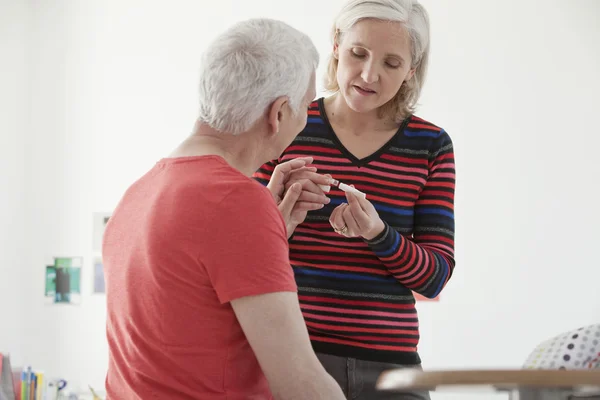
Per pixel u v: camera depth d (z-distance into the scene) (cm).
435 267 160
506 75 373
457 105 377
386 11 155
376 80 157
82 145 432
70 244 429
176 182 122
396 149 169
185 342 119
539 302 360
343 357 160
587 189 361
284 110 130
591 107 364
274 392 115
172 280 118
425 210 170
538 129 368
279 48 126
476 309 365
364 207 152
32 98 441
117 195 425
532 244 363
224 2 418
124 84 429
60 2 442
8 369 342
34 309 429
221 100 125
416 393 163
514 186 368
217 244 116
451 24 380
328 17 401
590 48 367
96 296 422
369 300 161
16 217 436
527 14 373
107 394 131
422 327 368
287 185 155
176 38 424
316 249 163
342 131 170
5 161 438
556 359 119
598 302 355
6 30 442
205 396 119
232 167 123
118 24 433
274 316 114
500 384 86
